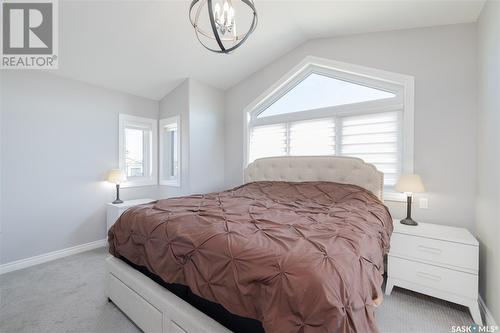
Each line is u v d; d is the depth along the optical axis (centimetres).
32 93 262
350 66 271
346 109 279
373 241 131
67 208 290
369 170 248
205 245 120
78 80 298
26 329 160
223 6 139
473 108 208
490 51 173
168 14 228
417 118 232
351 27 255
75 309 181
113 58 275
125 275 165
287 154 328
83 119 304
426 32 230
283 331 84
